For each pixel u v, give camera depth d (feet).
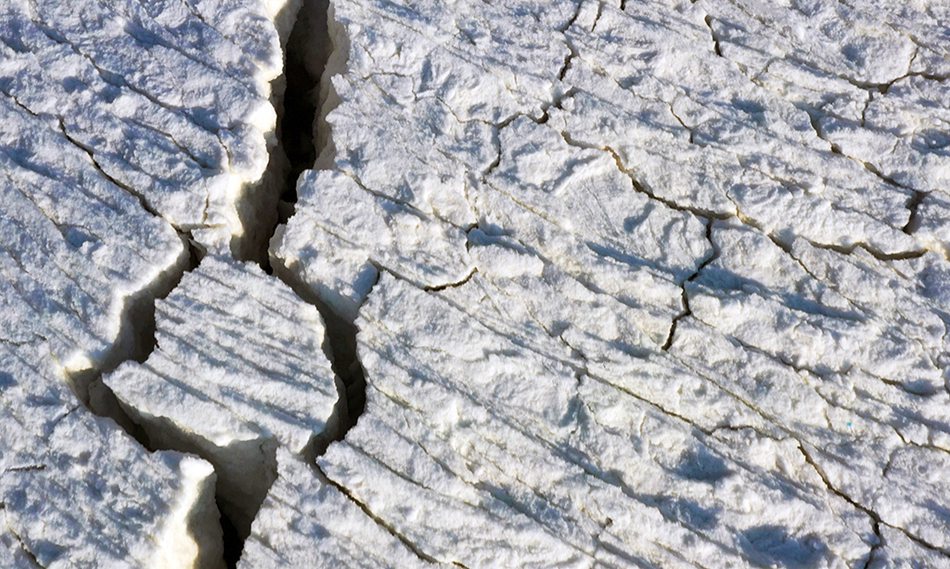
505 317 15.89
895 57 16.79
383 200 16.11
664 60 16.65
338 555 15.35
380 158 16.20
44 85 16.30
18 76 16.33
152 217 15.97
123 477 15.42
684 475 15.62
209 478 15.55
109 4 16.55
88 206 15.99
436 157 16.24
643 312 15.94
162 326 15.70
